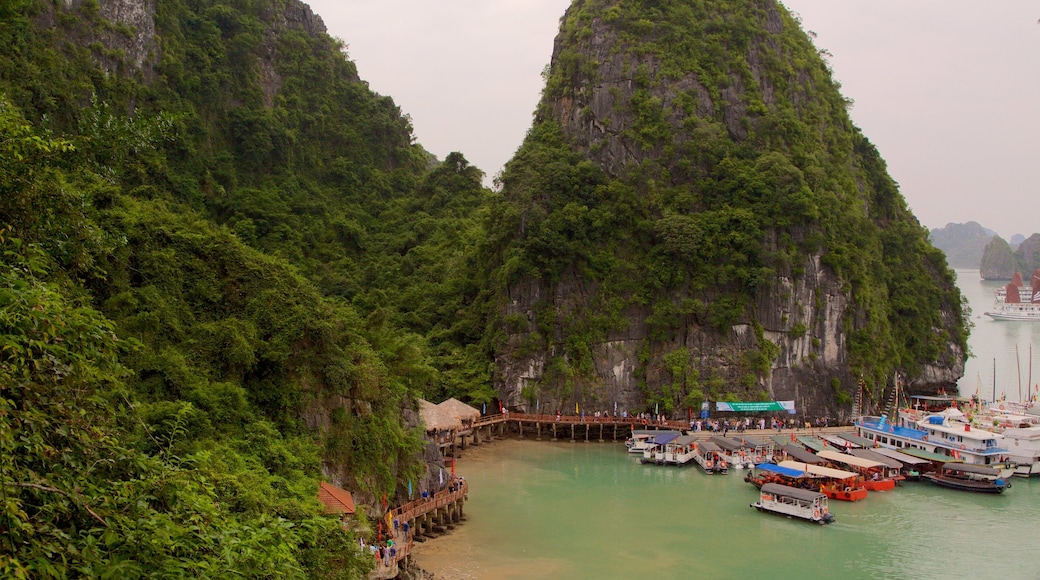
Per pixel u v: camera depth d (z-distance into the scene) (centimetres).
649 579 4734
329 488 4278
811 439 8169
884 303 10881
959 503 6356
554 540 5412
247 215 11125
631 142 10419
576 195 10138
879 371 10219
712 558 5088
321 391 4747
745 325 9475
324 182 13488
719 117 10550
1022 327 19400
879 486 6725
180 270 4538
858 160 12069
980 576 4828
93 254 3756
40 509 1362
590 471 7431
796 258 9656
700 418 9125
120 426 2050
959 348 12125
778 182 9788
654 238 9969
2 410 1300
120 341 1717
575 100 10994
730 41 11012
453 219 13088
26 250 1650
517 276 9775
